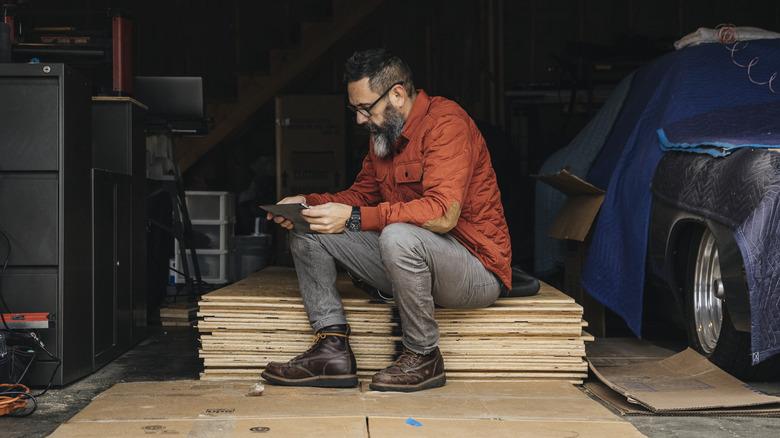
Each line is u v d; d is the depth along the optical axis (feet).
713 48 10.78
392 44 25.66
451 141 7.50
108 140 10.52
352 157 21.95
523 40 24.84
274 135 25.30
